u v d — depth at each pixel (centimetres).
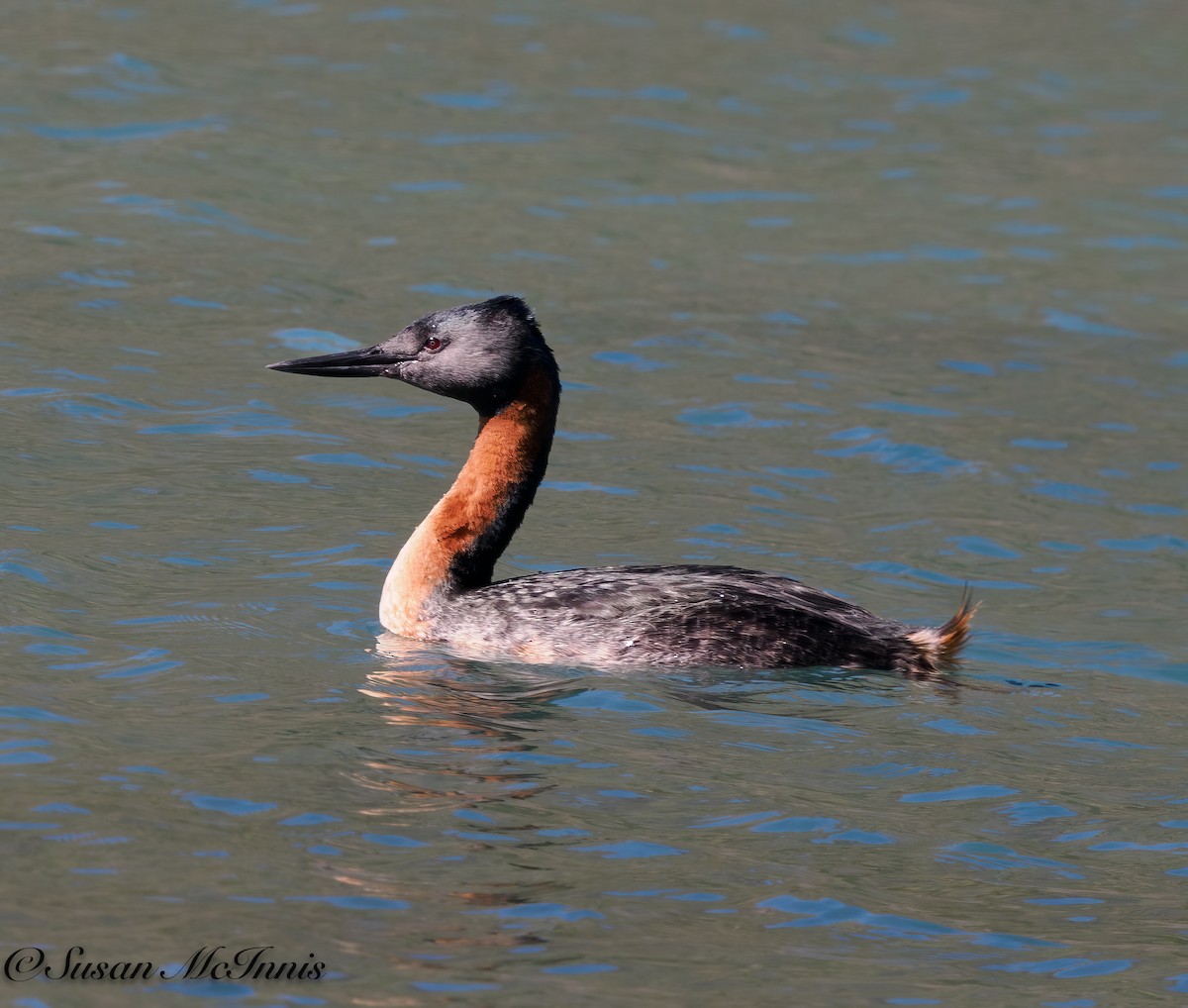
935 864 931
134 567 1350
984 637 1349
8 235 2197
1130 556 1572
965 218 2666
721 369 2011
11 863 844
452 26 3353
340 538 1466
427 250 2314
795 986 791
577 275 2289
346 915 823
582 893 867
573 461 1723
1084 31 3722
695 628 1215
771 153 2864
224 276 2144
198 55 3014
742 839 945
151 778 958
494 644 1245
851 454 1794
